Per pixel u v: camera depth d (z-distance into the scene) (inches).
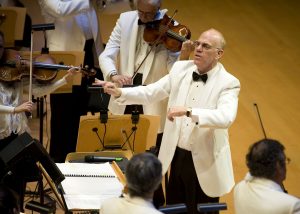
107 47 544.7
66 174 407.8
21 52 528.7
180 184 457.1
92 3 591.2
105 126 470.9
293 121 709.9
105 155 450.9
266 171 336.2
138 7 509.4
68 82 540.7
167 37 516.1
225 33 929.5
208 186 442.3
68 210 374.3
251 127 692.7
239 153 642.2
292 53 883.4
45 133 664.4
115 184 399.2
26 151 386.0
